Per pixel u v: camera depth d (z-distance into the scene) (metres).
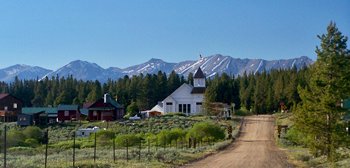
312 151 36.28
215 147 59.00
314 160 38.34
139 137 73.19
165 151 47.25
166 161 38.75
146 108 167.00
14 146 64.00
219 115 115.50
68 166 30.94
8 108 127.19
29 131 77.06
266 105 146.12
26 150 55.31
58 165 31.53
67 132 93.75
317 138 35.47
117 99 164.12
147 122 101.69
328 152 35.03
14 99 128.75
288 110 137.12
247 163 39.22
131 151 46.12
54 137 86.75
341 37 35.75
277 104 145.25
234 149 59.06
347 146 34.38
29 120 106.25
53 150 55.81
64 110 120.38
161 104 138.88
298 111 36.69
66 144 69.00
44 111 117.19
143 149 54.81
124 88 174.12
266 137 81.00
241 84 173.00
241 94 163.00
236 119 112.12
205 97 122.31
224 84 167.62
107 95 122.69
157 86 170.25
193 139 65.62
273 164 38.28
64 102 173.12
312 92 35.81
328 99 34.44
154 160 38.69
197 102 127.50
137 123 100.88
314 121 34.66
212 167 35.53
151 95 168.25
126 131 90.44
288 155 48.25
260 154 50.44
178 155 43.84
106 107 119.81
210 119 107.00
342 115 35.12
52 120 119.31
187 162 39.84
